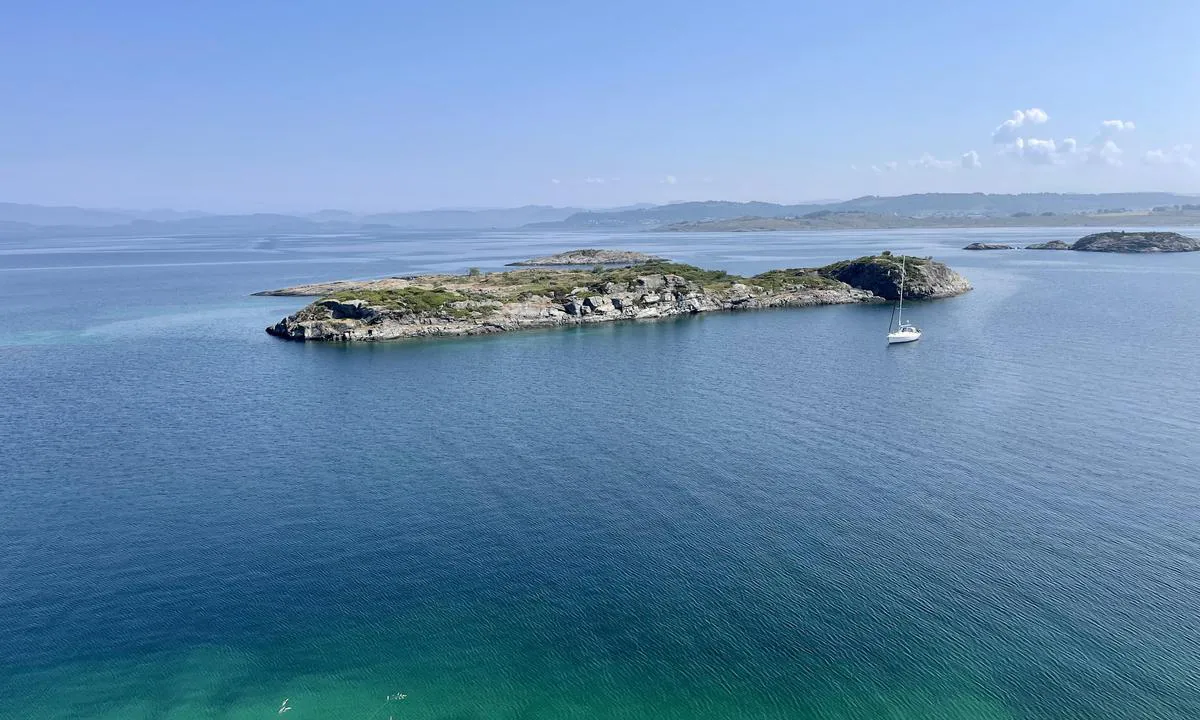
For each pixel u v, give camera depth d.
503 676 39.66
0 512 58.59
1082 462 65.62
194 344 134.50
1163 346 115.50
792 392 93.00
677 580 47.91
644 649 41.44
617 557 50.84
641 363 114.06
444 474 66.06
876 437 73.88
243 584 48.31
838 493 60.22
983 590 45.75
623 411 85.69
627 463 68.06
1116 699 36.62
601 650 41.47
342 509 58.94
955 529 53.50
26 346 132.00
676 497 60.16
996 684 37.84
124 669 40.47
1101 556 49.34
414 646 42.22
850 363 110.69
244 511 58.72
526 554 51.50
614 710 37.09
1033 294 188.62
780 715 36.41
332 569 50.00
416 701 37.97
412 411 86.94
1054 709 36.09
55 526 56.25
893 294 189.00
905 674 38.78
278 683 39.34
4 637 43.09
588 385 99.31
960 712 36.09
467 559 51.03
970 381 96.25
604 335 142.62
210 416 85.44
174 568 50.19
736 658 40.47
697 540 52.91
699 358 117.31
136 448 73.81
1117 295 182.88
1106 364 103.62
